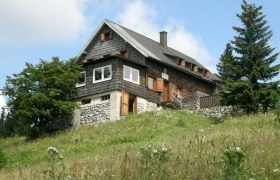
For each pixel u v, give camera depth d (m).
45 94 40.72
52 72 41.47
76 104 41.62
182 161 11.12
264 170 9.55
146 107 44.09
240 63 38.91
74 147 32.09
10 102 41.06
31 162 30.30
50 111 40.41
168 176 9.15
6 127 47.16
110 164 12.52
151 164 8.88
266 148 13.04
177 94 47.62
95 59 42.78
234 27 39.84
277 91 37.56
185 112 41.38
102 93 42.09
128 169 10.30
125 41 45.97
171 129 34.94
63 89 42.19
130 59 42.66
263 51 38.66
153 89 45.66
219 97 39.22
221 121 38.41
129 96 42.91
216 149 13.25
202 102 43.03
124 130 35.22
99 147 31.55
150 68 45.56
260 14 39.50
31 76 41.00
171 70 48.56
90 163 14.00
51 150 8.73
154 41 52.84
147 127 35.06
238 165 7.30
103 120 41.41
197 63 56.22
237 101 37.50
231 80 37.88
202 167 10.19
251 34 39.34
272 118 29.34
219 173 9.42
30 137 40.91
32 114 39.94
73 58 42.97
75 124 42.91
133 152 15.52
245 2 39.81
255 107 37.44
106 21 47.41
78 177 10.80
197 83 52.50
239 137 16.61
